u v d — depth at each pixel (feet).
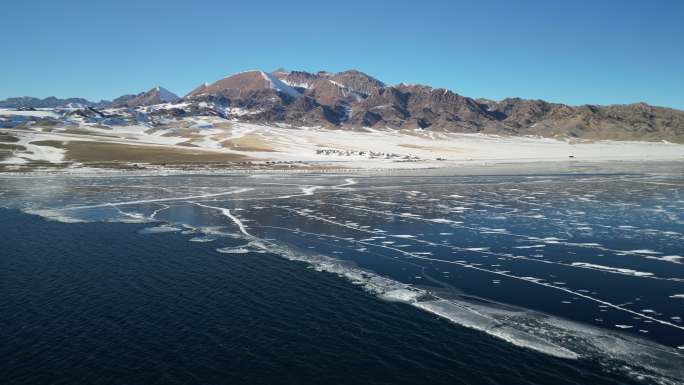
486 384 52.01
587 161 451.94
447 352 59.00
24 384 52.21
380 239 118.93
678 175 292.20
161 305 74.13
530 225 135.03
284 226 135.13
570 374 53.72
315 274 89.97
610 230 127.34
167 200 186.39
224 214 154.61
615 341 61.57
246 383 52.60
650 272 90.12
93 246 111.04
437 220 143.74
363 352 59.16
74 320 68.44
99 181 255.70
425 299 76.84
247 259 100.37
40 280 85.87
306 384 52.39
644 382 51.88
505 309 72.54
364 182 257.96
